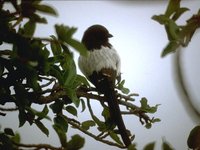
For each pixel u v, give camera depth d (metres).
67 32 3.74
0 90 4.61
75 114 5.20
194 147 4.35
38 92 4.88
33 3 3.76
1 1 3.94
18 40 3.83
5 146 4.31
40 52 3.94
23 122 4.67
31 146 4.20
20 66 4.45
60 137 3.98
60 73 4.88
